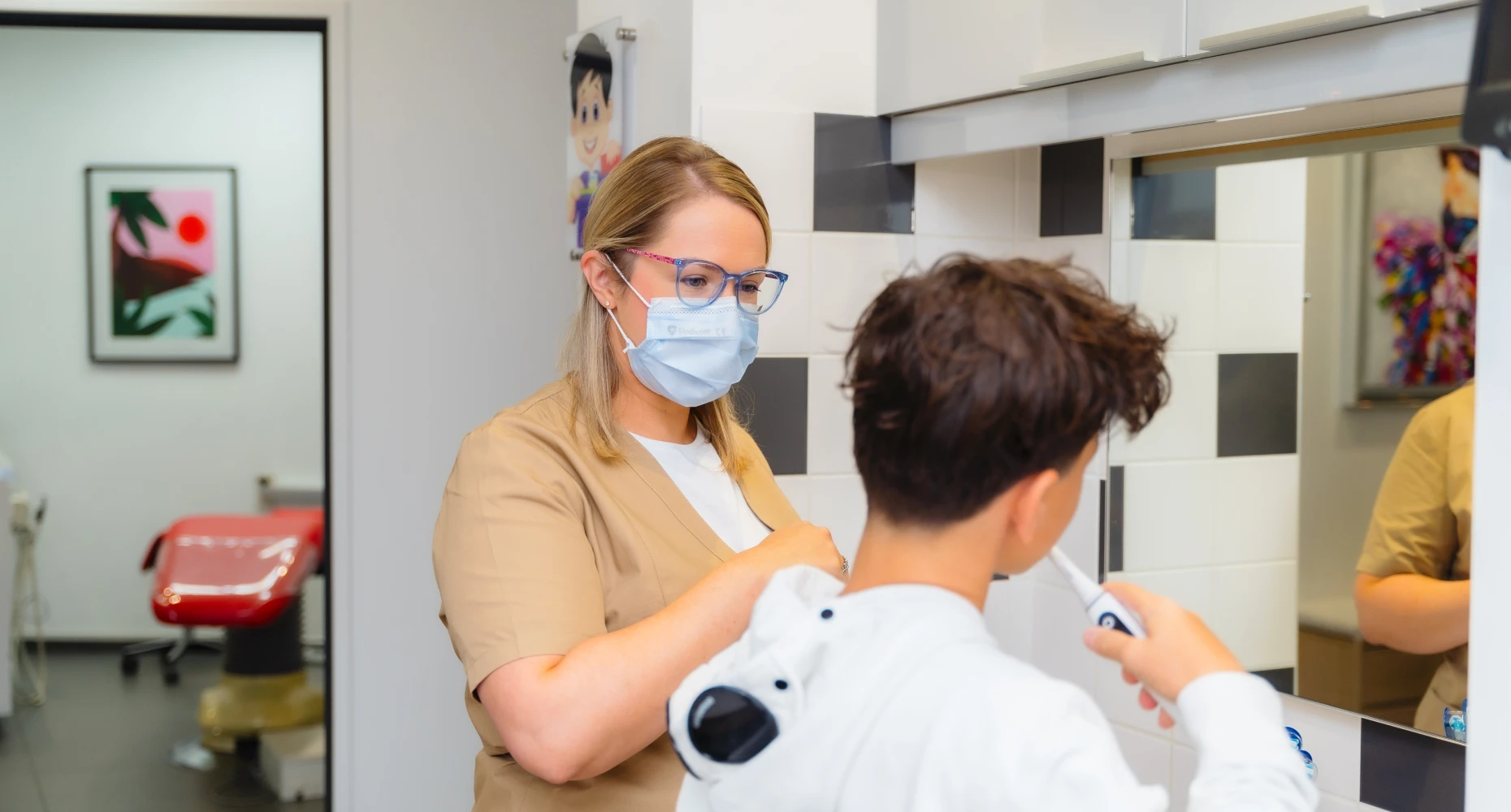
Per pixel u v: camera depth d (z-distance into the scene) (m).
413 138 2.71
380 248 2.71
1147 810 0.59
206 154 5.13
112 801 3.51
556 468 1.19
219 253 5.17
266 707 3.89
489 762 1.24
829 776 0.67
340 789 2.74
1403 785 1.39
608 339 1.28
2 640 4.14
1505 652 0.74
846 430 1.79
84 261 5.14
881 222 1.78
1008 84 1.50
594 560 1.19
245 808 3.47
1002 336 0.69
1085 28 1.38
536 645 1.08
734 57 1.68
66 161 5.08
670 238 1.21
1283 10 1.14
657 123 1.78
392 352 2.72
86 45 5.03
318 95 5.16
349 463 2.72
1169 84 1.30
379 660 2.74
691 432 1.37
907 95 1.69
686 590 1.22
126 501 5.25
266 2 2.67
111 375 5.20
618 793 1.17
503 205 2.74
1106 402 0.71
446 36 2.71
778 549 1.12
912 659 0.67
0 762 3.84
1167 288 1.66
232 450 5.27
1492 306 0.74
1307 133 1.46
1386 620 1.40
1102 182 1.76
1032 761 0.61
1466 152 1.29
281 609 3.78
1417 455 1.35
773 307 1.72
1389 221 1.38
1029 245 1.90
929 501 0.72
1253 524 1.56
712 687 0.73
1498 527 0.75
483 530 1.14
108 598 5.27
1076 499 0.75
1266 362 1.52
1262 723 0.64
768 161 1.70
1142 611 0.71
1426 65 1.05
